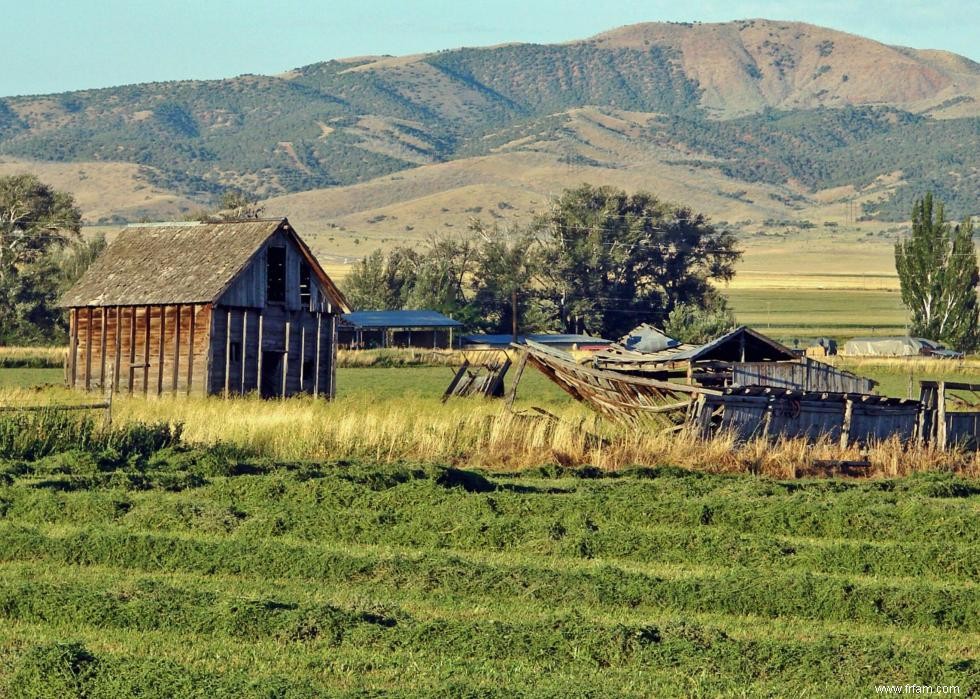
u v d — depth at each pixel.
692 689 41.56
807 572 58.66
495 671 42.69
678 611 52.12
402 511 68.56
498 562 59.44
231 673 42.06
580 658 44.09
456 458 95.75
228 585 54.16
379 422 100.75
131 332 151.75
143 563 57.47
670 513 70.75
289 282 155.00
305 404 125.25
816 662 44.16
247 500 73.19
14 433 88.25
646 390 113.00
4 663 42.75
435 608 51.00
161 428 93.62
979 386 116.69
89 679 41.19
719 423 106.62
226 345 147.62
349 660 43.53
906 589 54.41
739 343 124.19
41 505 68.19
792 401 108.38
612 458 95.56
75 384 156.25
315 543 63.16
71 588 51.59
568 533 65.62
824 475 96.38
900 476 96.38
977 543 67.44
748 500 75.69
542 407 127.81
